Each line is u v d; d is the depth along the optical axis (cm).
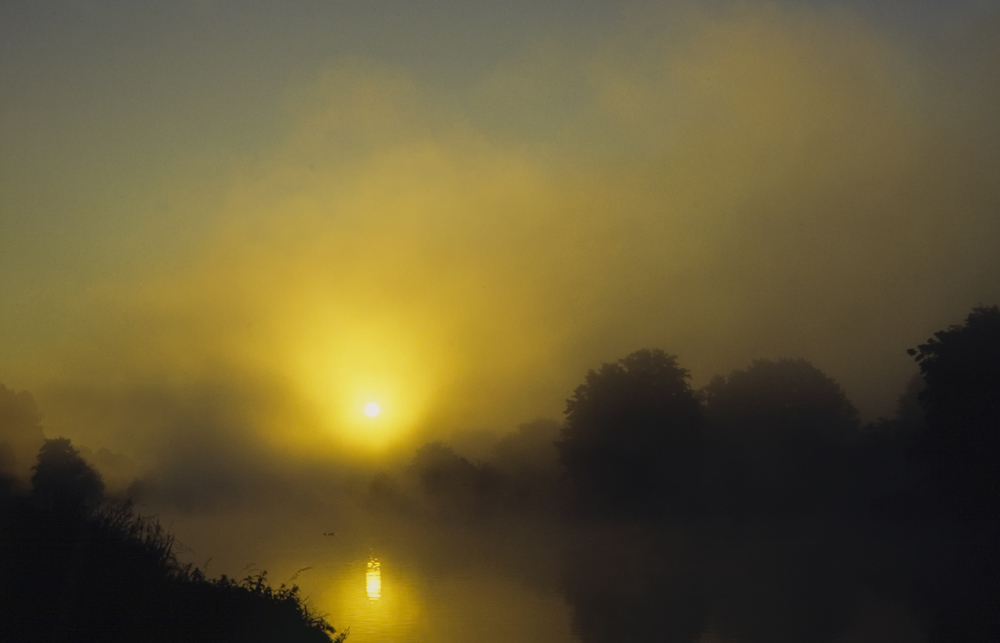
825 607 2822
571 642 2220
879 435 8281
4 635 1002
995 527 4634
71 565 1113
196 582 1305
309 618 1473
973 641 2166
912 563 4228
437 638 2248
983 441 4681
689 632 2380
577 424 8675
